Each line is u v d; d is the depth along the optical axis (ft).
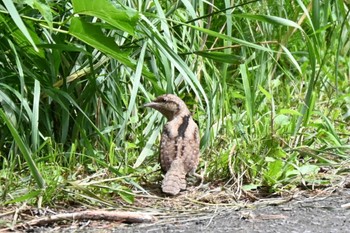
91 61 35.32
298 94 43.73
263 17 36.29
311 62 37.65
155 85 36.86
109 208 30.35
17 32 34.68
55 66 35.76
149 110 39.47
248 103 38.32
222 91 39.45
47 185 31.24
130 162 35.94
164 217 29.43
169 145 33.45
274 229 27.50
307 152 35.78
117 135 36.91
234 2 45.03
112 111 38.14
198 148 33.78
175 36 42.47
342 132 40.91
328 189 32.91
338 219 28.78
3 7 34.40
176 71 42.01
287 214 29.55
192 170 33.27
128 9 32.89
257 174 33.53
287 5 48.37
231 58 36.78
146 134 37.63
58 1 36.91
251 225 28.07
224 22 45.52
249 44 35.53
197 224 28.35
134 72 38.73
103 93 37.60
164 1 41.04
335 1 47.26
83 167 34.53
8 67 35.60
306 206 30.66
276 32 46.68
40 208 29.78
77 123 35.22
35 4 31.19
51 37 35.78
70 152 34.78
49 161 34.78
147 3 39.04
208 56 37.01
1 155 34.24
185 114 35.58
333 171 35.17
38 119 35.86
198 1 40.98
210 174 34.12
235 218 29.09
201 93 39.19
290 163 33.99
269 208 30.50
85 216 28.71
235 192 32.45
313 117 43.11
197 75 40.91
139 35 37.45
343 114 44.62
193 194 32.37
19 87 36.04
